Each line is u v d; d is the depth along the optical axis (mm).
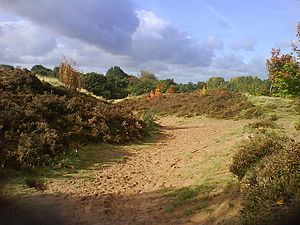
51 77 26734
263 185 5359
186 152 11891
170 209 6797
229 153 9977
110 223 6344
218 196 6867
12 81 13625
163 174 9375
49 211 6715
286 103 22766
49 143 10125
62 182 8461
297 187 5027
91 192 7961
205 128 18703
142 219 6488
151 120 18219
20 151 9211
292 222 4590
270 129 12734
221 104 25281
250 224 4891
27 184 7988
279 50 20156
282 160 5652
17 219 6160
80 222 6375
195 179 8328
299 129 12461
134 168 10172
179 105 27125
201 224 5914
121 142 13078
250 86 47219
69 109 13320
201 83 60625
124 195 7852
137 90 47469
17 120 10680
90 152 11211
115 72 72188
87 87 39094
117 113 14992
